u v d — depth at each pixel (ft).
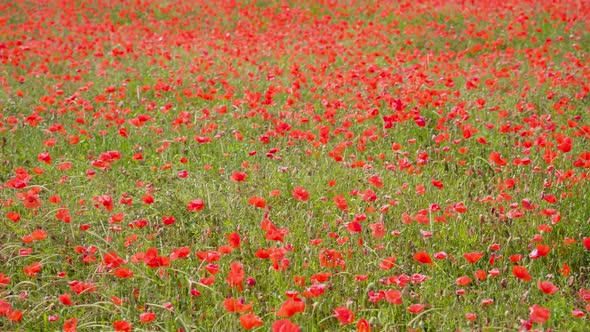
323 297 11.37
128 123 22.06
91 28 39.91
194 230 14.64
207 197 15.58
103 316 11.59
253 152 16.76
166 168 17.76
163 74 29.40
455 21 40.16
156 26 42.11
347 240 13.03
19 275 12.98
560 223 14.14
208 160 19.13
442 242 13.74
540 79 25.27
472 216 14.57
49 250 13.62
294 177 16.94
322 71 27.58
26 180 14.75
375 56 30.60
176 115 23.76
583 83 25.14
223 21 43.93
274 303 11.66
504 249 13.20
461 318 11.05
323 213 15.31
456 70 27.96
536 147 18.78
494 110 22.86
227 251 11.30
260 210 14.98
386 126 19.06
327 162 17.95
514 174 16.92
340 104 21.88
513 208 14.30
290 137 19.27
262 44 34.27
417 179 16.78
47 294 12.23
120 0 50.57
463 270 12.75
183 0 49.88
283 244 13.30
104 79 28.63
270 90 22.56
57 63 31.40
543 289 10.19
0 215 15.12
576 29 35.76
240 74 28.84
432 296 11.90
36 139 20.77
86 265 13.24
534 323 10.89
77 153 20.16
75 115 23.11
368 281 12.28
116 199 16.21
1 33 39.06
